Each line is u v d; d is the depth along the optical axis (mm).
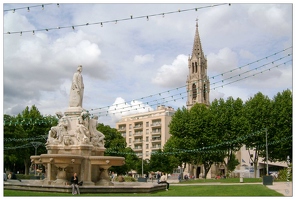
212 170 108625
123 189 27094
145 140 137875
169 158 96000
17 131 71812
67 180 30594
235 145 69250
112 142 84688
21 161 78875
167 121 134375
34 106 80438
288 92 66938
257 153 69938
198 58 140750
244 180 54406
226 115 70188
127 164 93500
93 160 31219
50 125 78250
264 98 68125
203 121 71312
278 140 63219
